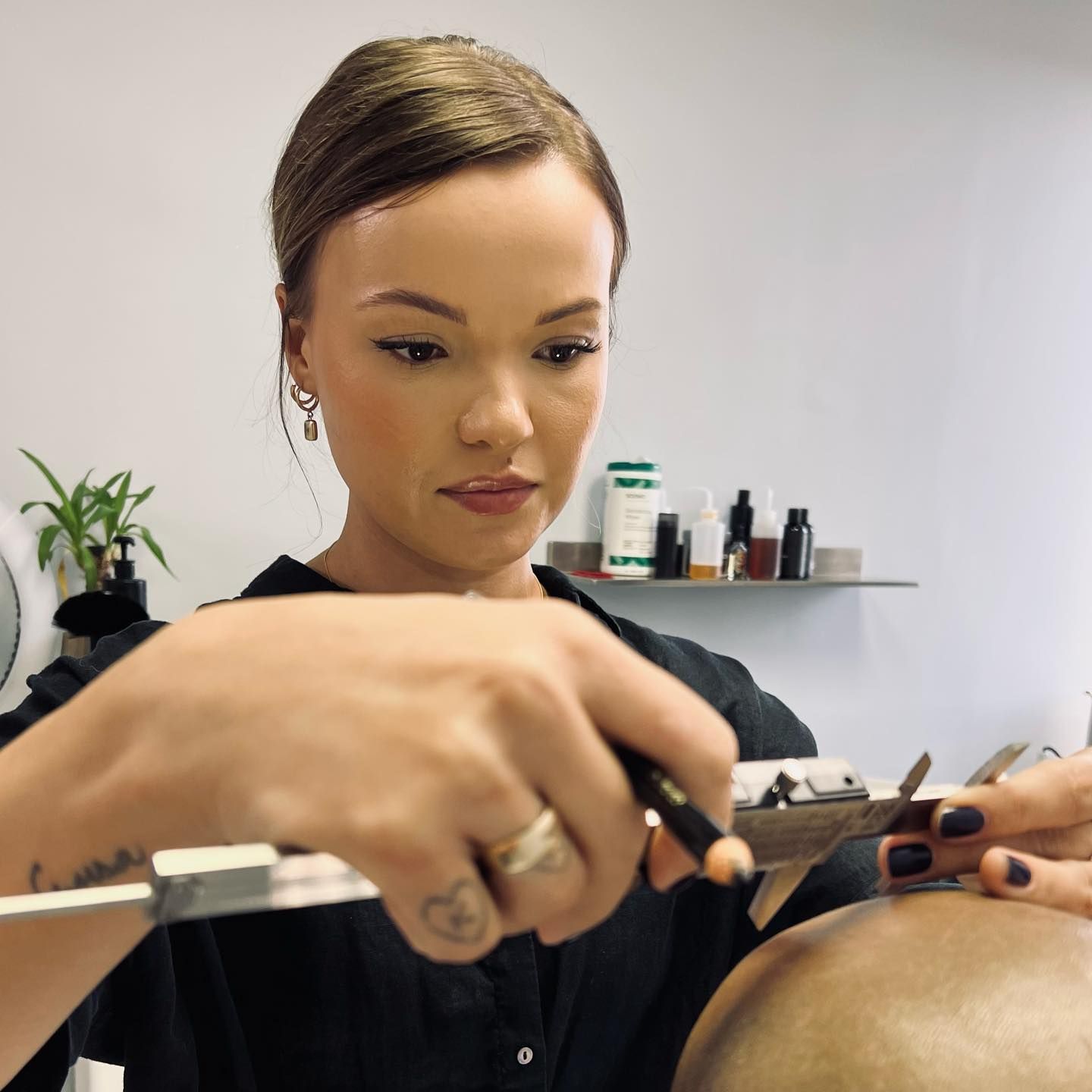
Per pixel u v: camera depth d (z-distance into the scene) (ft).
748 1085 1.13
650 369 5.44
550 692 0.84
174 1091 1.86
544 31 5.06
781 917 2.14
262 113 4.52
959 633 6.49
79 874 1.00
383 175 1.74
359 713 0.85
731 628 5.80
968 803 1.34
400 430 1.89
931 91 6.04
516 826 0.82
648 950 2.18
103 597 3.92
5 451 4.23
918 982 1.16
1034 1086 1.04
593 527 5.37
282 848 0.84
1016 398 6.51
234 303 4.53
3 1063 1.19
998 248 6.35
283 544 4.69
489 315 1.80
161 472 4.48
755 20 5.53
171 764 0.92
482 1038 1.97
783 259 5.74
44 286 4.24
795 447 5.87
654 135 5.34
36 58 4.16
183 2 4.35
